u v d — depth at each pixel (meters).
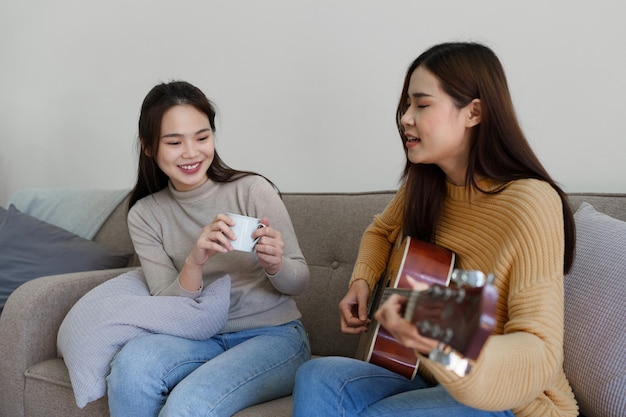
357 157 2.11
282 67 2.28
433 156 1.17
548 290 1.00
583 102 1.68
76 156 2.99
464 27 1.87
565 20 1.69
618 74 1.62
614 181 1.65
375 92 2.06
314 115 2.21
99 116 2.89
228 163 2.45
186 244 1.65
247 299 1.56
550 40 1.72
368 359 1.23
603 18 1.63
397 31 2.00
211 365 1.32
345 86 2.12
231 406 1.27
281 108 2.29
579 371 1.15
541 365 0.92
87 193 2.51
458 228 1.25
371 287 1.45
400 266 1.22
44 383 1.59
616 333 1.12
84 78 2.92
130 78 2.77
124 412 1.32
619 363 1.10
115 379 1.34
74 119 2.97
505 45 1.80
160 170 1.72
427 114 1.15
